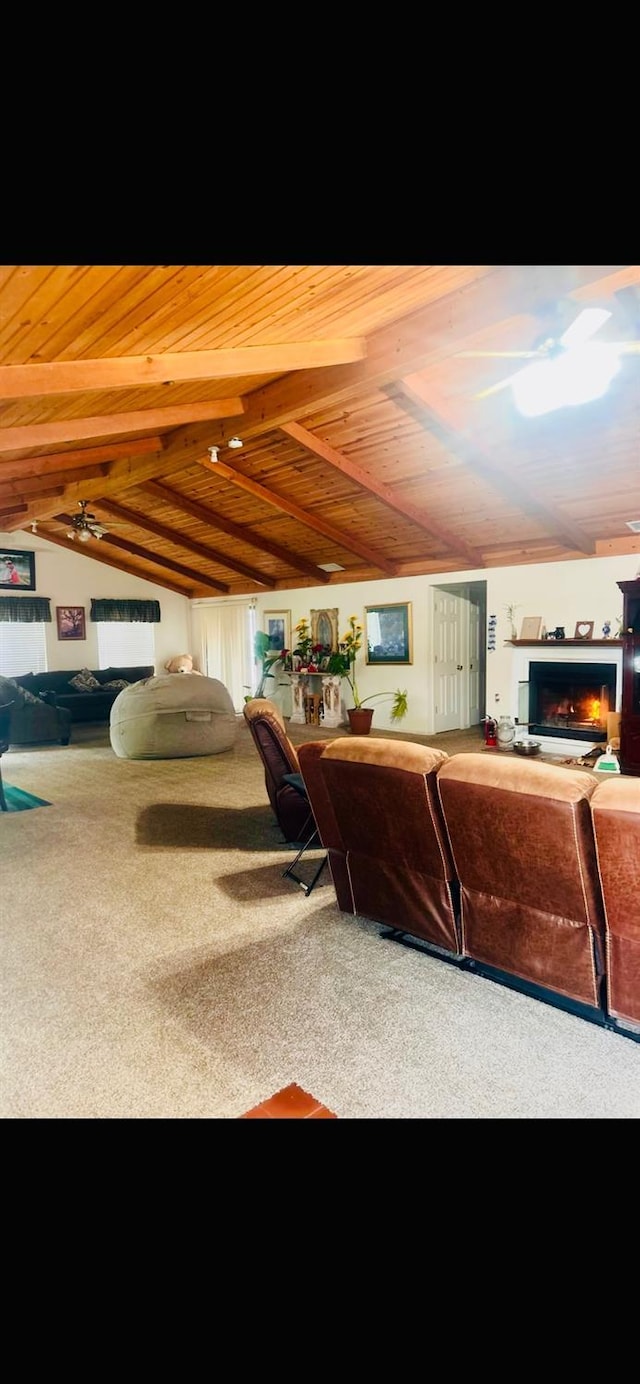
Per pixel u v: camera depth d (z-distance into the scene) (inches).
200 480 297.9
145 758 291.4
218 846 170.7
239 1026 91.7
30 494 308.7
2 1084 80.4
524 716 294.5
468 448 209.6
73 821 195.8
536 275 131.7
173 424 192.1
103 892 141.1
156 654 479.8
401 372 161.2
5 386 114.3
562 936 91.4
